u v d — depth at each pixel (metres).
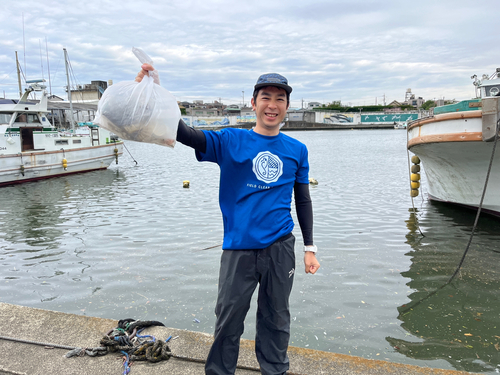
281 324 2.09
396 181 15.16
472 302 4.66
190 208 10.39
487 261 6.09
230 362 2.08
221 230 7.97
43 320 3.03
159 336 2.85
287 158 2.01
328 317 4.29
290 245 2.05
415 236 7.51
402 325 4.13
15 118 17.11
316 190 13.13
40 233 8.12
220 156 1.97
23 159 16.06
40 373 2.42
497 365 3.41
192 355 2.60
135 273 5.63
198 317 4.28
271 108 1.93
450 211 9.65
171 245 6.96
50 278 5.54
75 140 19.31
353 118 113.44
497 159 7.39
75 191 13.93
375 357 3.55
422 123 8.47
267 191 1.97
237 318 2.01
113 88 1.80
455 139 7.39
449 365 3.42
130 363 2.53
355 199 11.45
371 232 7.78
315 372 2.47
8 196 13.14
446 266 5.86
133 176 18.12
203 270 5.69
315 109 119.50
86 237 7.67
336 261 6.07
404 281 5.30
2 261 6.33
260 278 2.03
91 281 5.38
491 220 8.69
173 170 20.58
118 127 1.77
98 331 2.89
